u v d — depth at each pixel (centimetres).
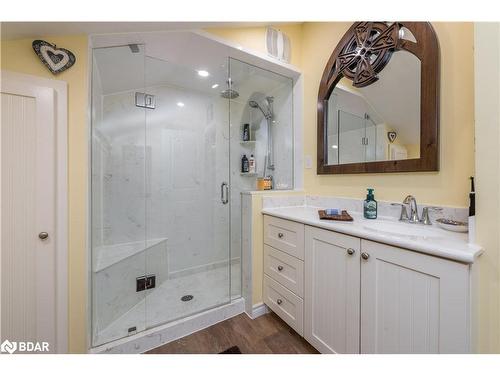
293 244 141
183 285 211
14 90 101
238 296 181
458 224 102
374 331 94
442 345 75
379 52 139
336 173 168
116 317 155
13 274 104
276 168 230
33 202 106
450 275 73
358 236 100
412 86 124
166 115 229
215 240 251
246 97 250
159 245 214
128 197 208
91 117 134
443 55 113
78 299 118
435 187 117
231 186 257
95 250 147
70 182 116
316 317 123
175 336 143
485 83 77
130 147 210
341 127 166
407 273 84
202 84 229
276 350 133
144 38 146
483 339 75
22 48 104
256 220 170
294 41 200
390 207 134
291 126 213
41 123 106
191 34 149
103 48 148
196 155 245
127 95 208
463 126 107
